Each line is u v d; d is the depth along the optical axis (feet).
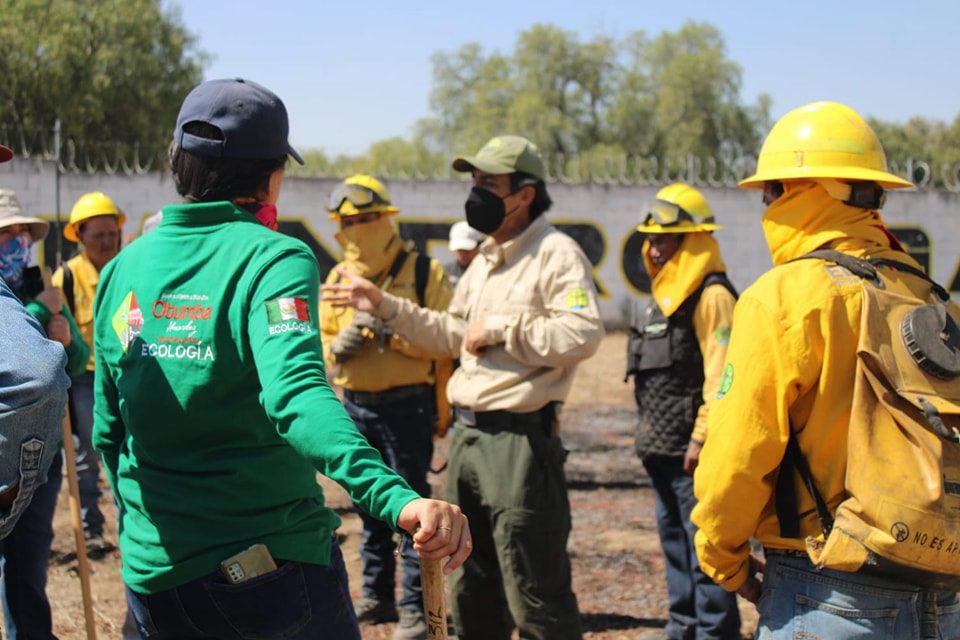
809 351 8.50
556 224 57.88
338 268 18.37
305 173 56.24
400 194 55.26
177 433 7.90
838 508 8.33
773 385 8.54
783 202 9.38
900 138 144.05
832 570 8.43
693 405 15.58
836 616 8.38
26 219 14.79
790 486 8.71
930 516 7.99
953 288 62.75
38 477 7.36
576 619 13.17
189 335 7.80
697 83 141.18
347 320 18.53
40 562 13.79
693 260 15.58
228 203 8.09
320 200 53.83
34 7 74.08
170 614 8.11
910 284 8.96
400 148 133.90
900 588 8.26
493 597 13.87
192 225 8.11
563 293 13.12
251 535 7.89
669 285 15.69
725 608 15.26
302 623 8.09
